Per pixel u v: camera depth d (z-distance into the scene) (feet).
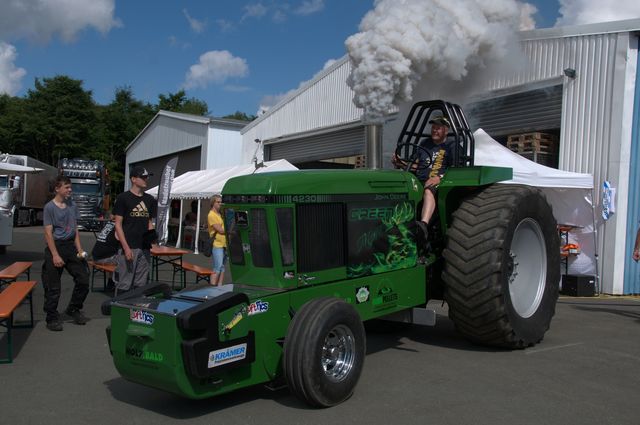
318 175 14.51
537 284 19.02
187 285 32.42
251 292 13.15
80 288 21.44
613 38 32.37
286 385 13.60
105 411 12.93
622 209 32.22
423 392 14.01
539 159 36.68
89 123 159.74
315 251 14.20
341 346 13.53
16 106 160.76
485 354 17.53
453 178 17.33
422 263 17.46
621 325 22.49
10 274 22.31
